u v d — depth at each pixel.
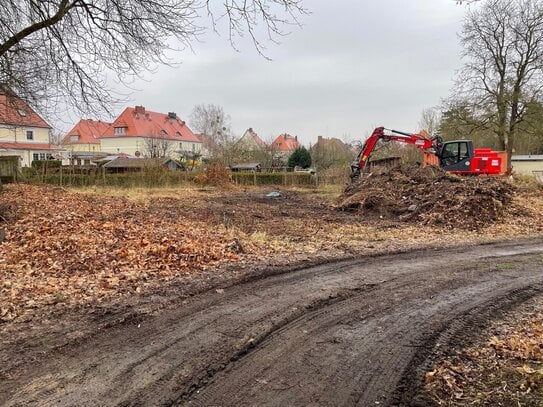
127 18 9.99
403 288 6.03
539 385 3.27
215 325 4.59
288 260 7.53
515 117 27.58
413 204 13.83
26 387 3.31
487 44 27.75
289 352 3.98
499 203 12.93
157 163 24.95
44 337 4.23
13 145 43.84
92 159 47.19
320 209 16.23
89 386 3.33
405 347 4.11
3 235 8.20
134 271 6.58
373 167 20.28
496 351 4.03
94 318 4.74
